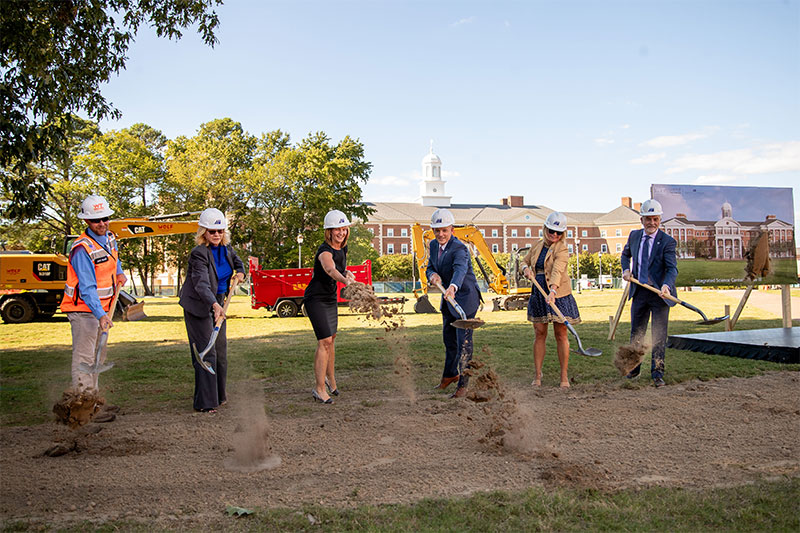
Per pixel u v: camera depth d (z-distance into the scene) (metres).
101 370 4.84
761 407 5.07
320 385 5.84
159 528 2.86
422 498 3.17
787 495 3.11
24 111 9.22
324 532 2.77
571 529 2.76
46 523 2.95
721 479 3.39
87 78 9.88
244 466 3.82
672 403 5.31
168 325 17.47
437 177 104.75
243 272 6.32
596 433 4.38
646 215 6.71
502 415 4.69
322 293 5.89
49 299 20.19
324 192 45.50
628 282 6.81
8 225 38.06
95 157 42.53
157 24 10.38
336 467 3.75
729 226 10.56
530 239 98.31
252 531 2.80
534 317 6.37
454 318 6.08
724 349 8.13
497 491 3.22
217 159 47.03
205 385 5.55
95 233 5.43
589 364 7.79
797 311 17.69
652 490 3.21
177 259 48.94
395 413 5.19
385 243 91.50
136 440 4.47
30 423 5.14
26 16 8.83
